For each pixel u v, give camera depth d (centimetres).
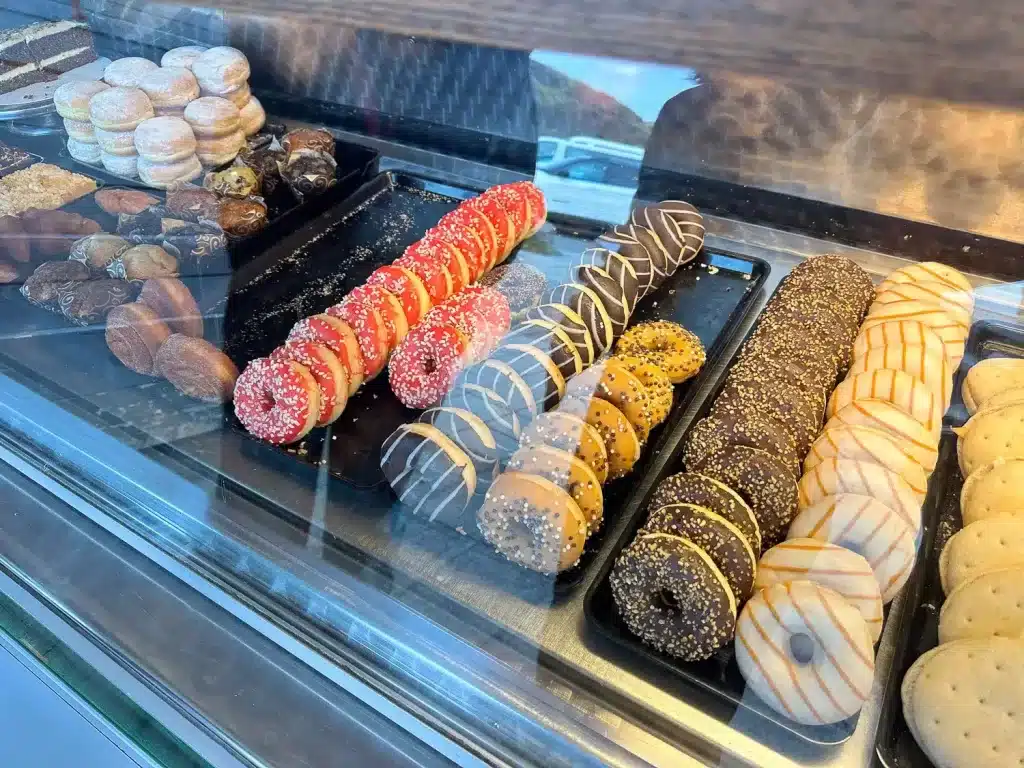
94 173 190
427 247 155
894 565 97
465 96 165
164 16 194
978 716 84
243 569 105
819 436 118
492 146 170
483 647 94
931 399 118
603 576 102
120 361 142
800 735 87
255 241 167
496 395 114
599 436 111
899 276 136
